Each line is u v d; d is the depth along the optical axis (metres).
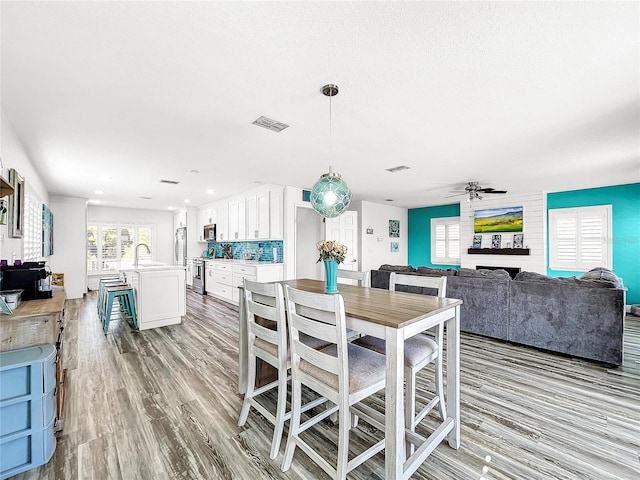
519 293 3.55
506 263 6.34
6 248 2.46
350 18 1.37
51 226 5.70
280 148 3.23
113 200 7.00
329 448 1.79
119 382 2.59
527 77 1.87
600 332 3.01
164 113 2.37
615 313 2.95
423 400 2.33
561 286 3.26
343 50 1.61
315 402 1.99
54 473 1.57
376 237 7.58
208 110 2.32
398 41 1.53
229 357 3.17
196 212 8.32
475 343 3.67
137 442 1.82
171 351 3.33
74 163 3.73
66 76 1.84
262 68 1.77
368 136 2.88
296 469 1.62
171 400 2.30
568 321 3.20
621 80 1.89
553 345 3.29
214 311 5.31
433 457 1.72
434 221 7.98
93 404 2.23
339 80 1.90
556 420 2.07
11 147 2.59
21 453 1.53
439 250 7.86
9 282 2.13
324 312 1.61
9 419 1.50
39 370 1.57
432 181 4.93
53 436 1.70
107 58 1.67
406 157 3.57
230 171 4.22
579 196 5.61
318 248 2.19
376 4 1.29
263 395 2.40
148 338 3.78
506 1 1.27
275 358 1.81
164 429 1.95
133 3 1.28
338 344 1.40
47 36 1.48
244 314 2.40
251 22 1.39
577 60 1.69
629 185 5.12
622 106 2.24
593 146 3.16
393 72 1.81
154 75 1.84
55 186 5.23
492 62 1.71
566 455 1.73
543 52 1.62
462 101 2.18
